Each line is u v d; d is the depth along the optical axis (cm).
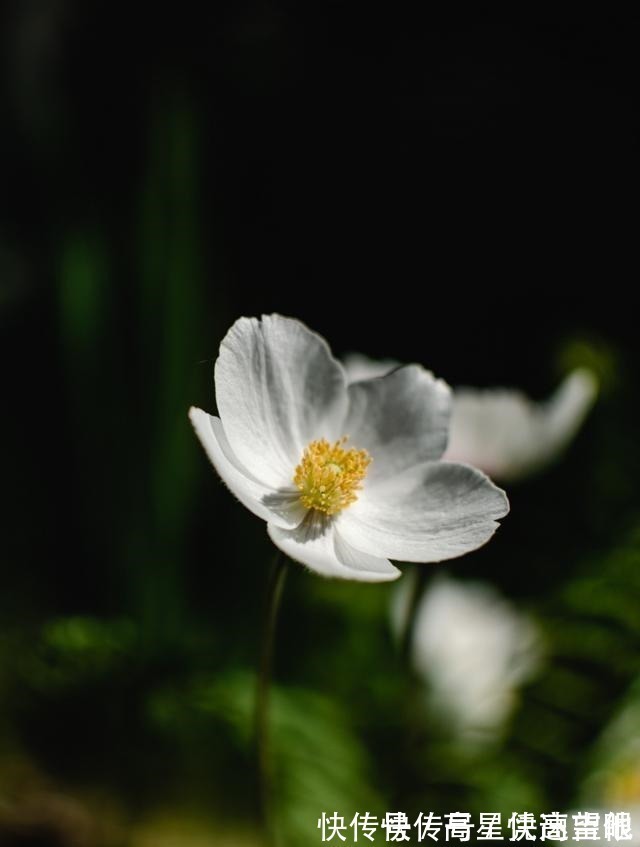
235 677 55
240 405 38
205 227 81
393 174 91
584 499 68
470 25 91
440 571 52
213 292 77
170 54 91
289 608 62
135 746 56
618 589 55
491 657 55
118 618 61
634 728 51
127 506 61
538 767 54
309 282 90
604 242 88
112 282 68
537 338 87
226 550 68
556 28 90
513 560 68
